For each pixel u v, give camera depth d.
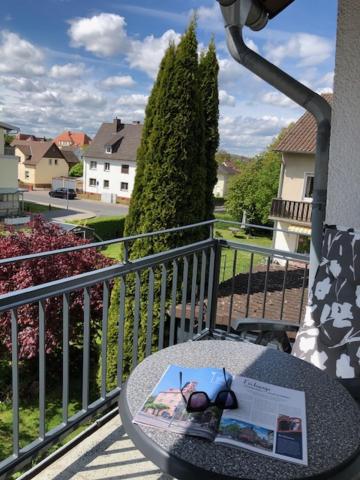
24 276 5.58
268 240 21.62
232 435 0.89
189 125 4.98
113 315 4.75
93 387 5.63
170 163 4.98
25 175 43.12
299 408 1.02
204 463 0.81
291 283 5.91
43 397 1.41
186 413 0.96
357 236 1.79
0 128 23.92
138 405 1.00
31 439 4.72
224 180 40.81
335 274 1.80
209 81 5.71
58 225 7.08
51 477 1.40
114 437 1.63
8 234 6.33
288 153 13.02
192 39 4.86
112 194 35.56
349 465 0.83
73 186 39.66
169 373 1.17
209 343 1.41
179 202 5.05
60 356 5.99
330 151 2.02
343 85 1.91
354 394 1.47
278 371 1.21
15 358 1.26
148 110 5.12
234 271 2.65
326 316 1.76
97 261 6.38
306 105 2.06
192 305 2.39
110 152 35.97
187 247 2.20
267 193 22.11
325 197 2.09
